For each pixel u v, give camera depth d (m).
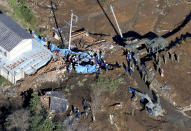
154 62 66.25
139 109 58.31
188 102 59.91
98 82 61.28
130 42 70.81
